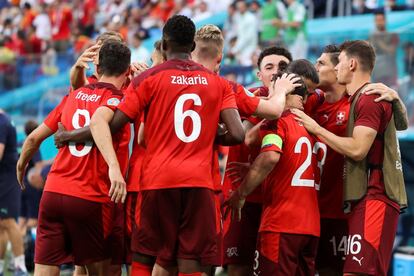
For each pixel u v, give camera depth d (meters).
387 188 21.66
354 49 22.44
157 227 19.70
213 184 19.98
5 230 34.94
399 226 47.91
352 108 22.22
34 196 41.16
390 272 38.94
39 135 22.73
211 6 69.81
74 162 21.62
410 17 60.19
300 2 66.19
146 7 71.81
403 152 46.16
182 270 19.64
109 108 19.95
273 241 21.72
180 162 19.50
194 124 19.64
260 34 56.62
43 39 72.56
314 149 22.31
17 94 61.50
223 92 20.14
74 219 21.64
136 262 20.09
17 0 81.81
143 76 19.86
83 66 23.31
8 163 34.69
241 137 19.86
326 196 23.42
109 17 73.81
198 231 19.53
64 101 22.75
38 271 21.97
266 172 21.19
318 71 23.66
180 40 20.02
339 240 23.45
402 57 44.12
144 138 20.73
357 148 21.33
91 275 22.98
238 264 23.72
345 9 64.06
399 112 22.06
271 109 20.77
